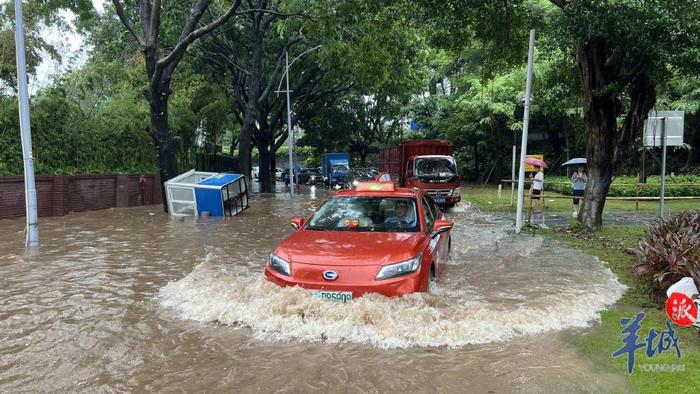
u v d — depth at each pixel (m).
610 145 12.38
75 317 5.62
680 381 3.94
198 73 30.47
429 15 13.17
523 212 17.45
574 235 11.85
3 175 14.90
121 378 4.11
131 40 25.97
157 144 17.48
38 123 16.72
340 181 35.53
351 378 4.09
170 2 23.92
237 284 6.41
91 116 20.44
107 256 9.24
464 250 9.81
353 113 45.88
